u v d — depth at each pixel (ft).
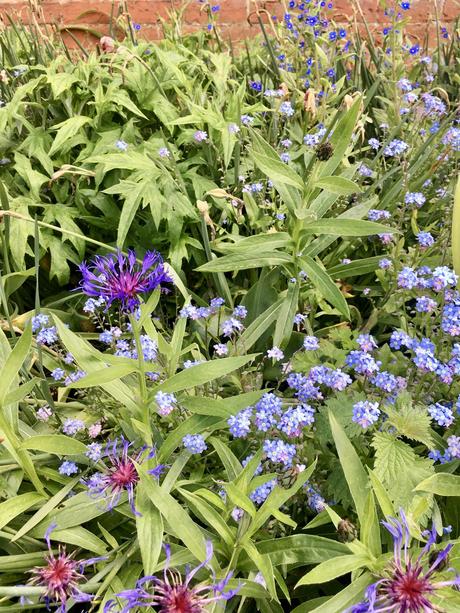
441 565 0.92
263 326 1.57
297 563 1.13
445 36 3.00
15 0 3.64
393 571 0.86
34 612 1.12
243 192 1.90
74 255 1.90
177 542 1.16
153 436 1.28
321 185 1.43
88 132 2.10
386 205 1.94
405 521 0.87
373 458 1.25
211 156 2.02
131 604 0.84
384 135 2.30
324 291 1.46
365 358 1.22
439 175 2.11
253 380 1.53
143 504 1.04
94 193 1.91
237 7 3.52
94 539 1.13
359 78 2.67
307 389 1.30
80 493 1.16
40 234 1.87
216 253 1.89
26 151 2.09
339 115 2.02
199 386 1.43
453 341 1.49
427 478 1.04
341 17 3.50
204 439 1.24
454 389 1.34
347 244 1.90
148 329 1.34
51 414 1.40
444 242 1.66
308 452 1.26
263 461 1.29
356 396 1.27
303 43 2.60
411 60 2.74
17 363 1.08
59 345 1.66
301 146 2.17
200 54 2.62
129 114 2.12
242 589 1.02
